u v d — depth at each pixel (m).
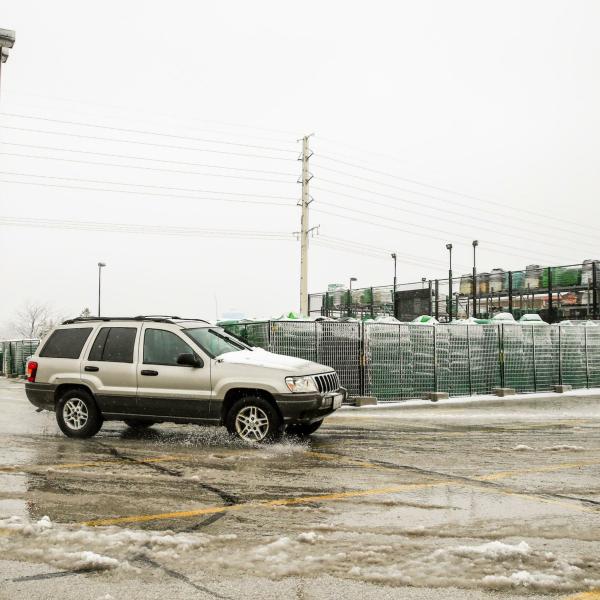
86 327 10.74
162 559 4.60
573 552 4.79
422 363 17.83
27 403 17.42
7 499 6.32
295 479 7.30
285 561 4.55
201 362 9.91
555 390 20.44
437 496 6.52
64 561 4.54
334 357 16.38
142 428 11.67
